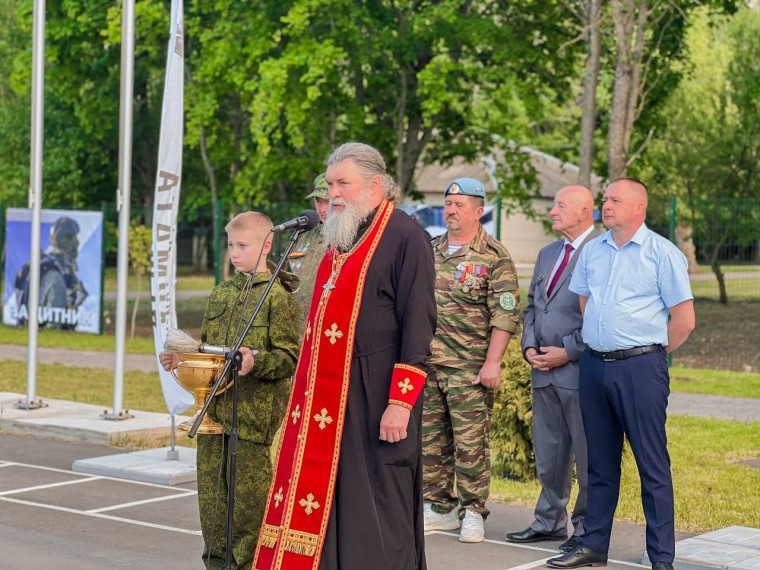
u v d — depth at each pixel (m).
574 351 7.37
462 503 7.84
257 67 25.06
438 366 7.79
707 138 31.16
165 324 9.73
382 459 5.30
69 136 36.59
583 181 20.25
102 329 23.75
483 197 7.89
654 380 6.77
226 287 6.50
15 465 10.29
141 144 38.44
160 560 7.29
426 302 5.33
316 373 5.37
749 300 25.66
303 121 24.20
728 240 21.09
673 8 22.73
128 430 11.45
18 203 39.41
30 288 12.79
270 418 6.25
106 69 31.27
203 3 26.31
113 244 34.78
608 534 7.13
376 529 5.24
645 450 6.79
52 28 29.17
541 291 7.64
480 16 25.12
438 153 27.80
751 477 10.05
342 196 5.41
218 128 29.97
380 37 23.92
